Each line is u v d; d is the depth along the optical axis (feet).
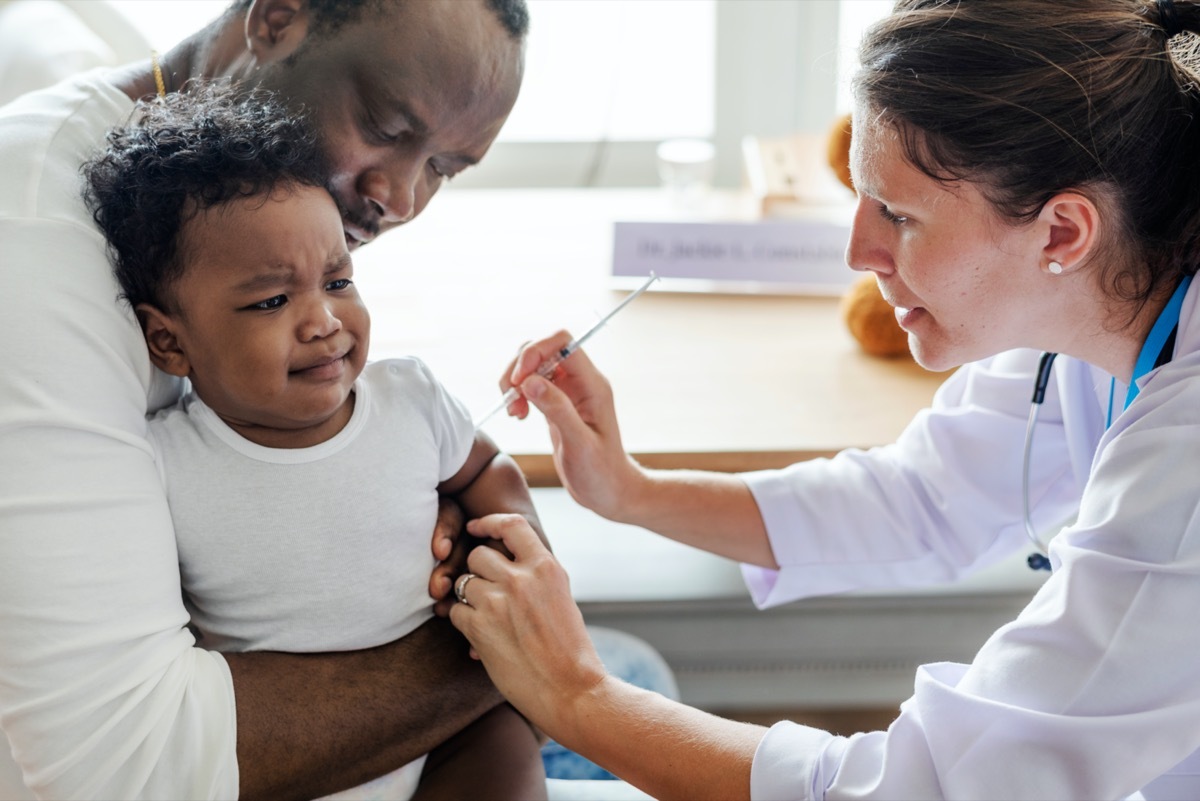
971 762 2.77
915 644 6.00
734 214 6.56
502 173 7.58
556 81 7.40
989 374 4.00
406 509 3.33
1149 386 3.00
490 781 3.43
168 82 3.44
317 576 3.21
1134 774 2.72
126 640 2.83
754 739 3.07
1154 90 2.81
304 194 2.96
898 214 3.04
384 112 3.29
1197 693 2.74
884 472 4.20
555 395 3.74
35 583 2.76
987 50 2.81
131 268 2.96
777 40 7.27
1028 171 2.81
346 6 3.19
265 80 3.30
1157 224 2.91
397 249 6.32
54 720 2.81
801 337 5.47
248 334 2.95
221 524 3.13
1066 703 2.75
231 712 3.04
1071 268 2.96
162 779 2.91
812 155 6.66
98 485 2.83
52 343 2.80
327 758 3.17
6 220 2.87
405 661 3.34
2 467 2.76
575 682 3.22
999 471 4.00
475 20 3.25
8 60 5.03
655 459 4.50
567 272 6.04
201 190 2.87
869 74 2.94
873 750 2.94
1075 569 2.82
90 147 3.16
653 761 3.08
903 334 5.14
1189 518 2.73
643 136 7.55
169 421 3.16
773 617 5.91
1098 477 2.93
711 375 5.09
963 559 4.18
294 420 3.11
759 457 4.53
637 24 7.26
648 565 5.91
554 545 6.07
